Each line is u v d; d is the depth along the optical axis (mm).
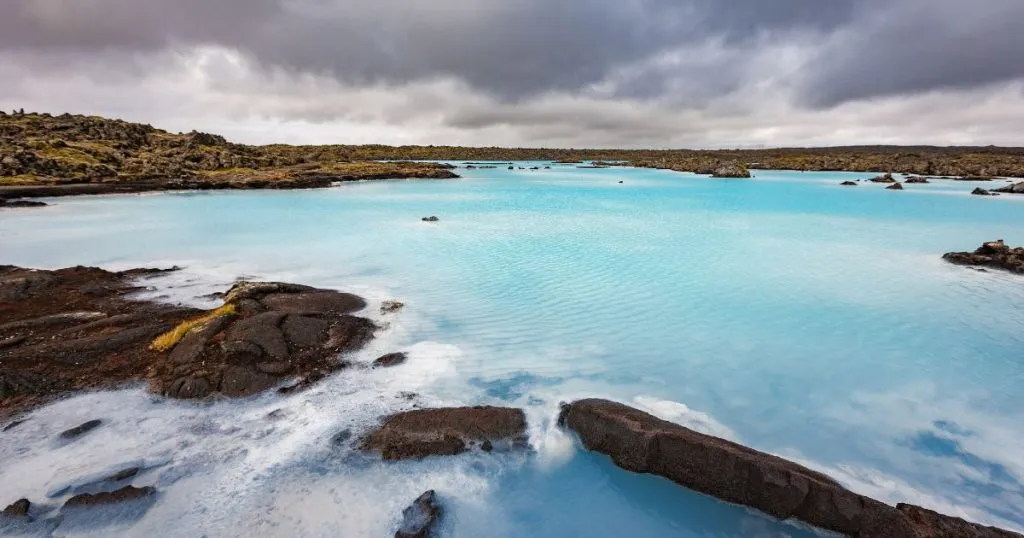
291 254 19859
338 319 11734
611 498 6953
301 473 6930
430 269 17578
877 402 9172
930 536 5797
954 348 11359
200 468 6965
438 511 6363
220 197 41531
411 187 55781
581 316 13008
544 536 6387
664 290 15305
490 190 52594
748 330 12281
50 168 45125
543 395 9109
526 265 18250
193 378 8719
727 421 8539
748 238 24109
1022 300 14453
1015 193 44938
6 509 6055
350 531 6055
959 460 7602
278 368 9297
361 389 9023
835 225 28188
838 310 13672
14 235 23672
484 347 11000
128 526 6012
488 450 7492
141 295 13938
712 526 6613
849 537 6078
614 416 7617
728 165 75312
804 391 9516
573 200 42500
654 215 32469
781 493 6383
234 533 5973
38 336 10508
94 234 24000
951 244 22750
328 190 50406
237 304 11945
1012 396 9375
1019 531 6277
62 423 7773
